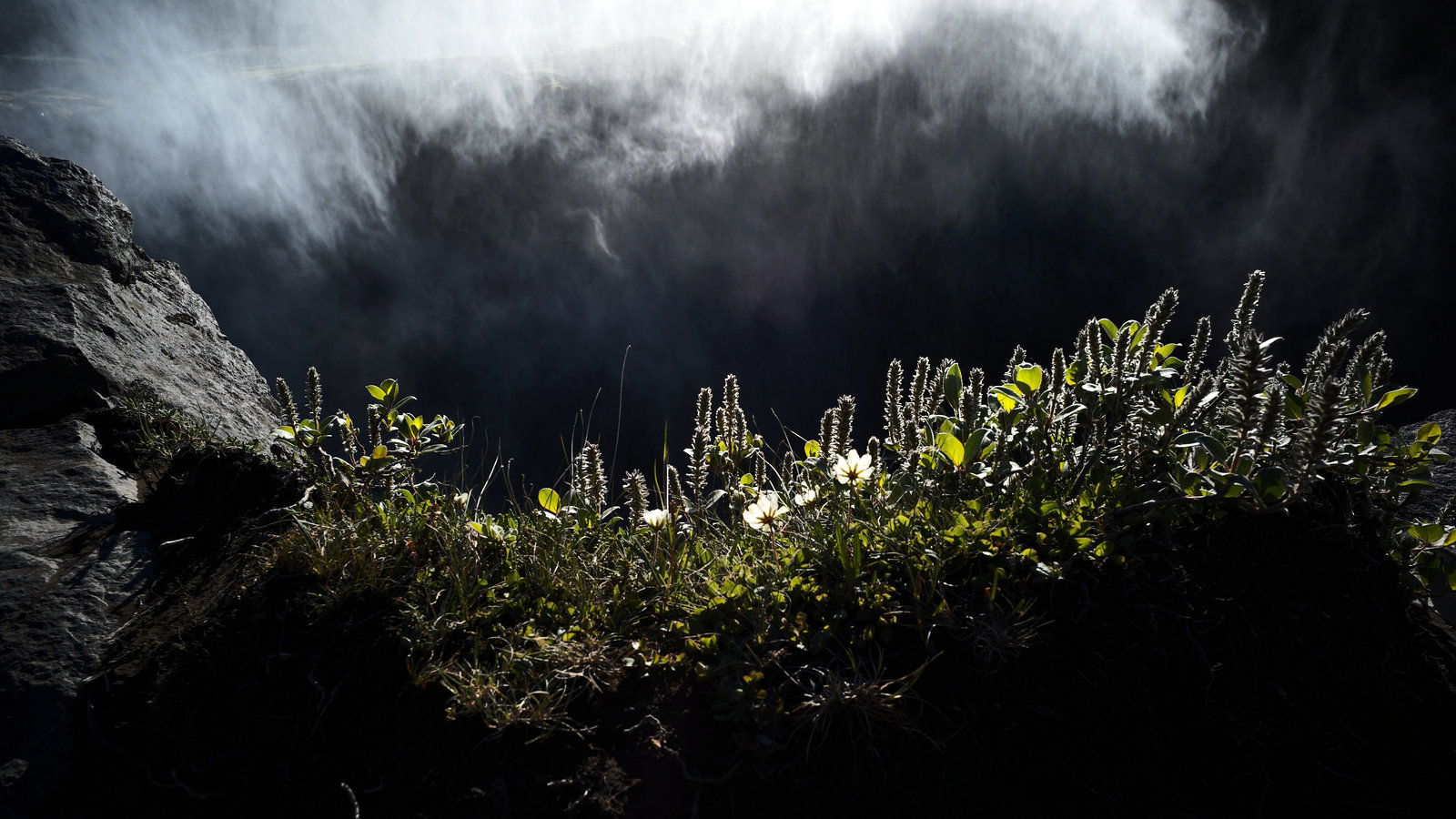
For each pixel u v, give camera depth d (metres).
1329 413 0.38
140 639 0.44
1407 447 0.46
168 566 0.49
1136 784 0.37
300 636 0.43
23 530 0.50
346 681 0.41
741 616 0.42
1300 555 0.44
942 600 0.41
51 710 0.40
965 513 0.45
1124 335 0.46
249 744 0.39
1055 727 0.38
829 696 0.38
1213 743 0.38
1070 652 0.40
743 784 0.36
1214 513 0.44
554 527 0.50
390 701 0.40
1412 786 0.37
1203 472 0.44
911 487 0.49
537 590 0.46
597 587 0.45
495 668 0.41
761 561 0.46
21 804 0.38
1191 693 0.39
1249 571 0.43
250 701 0.41
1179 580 0.42
